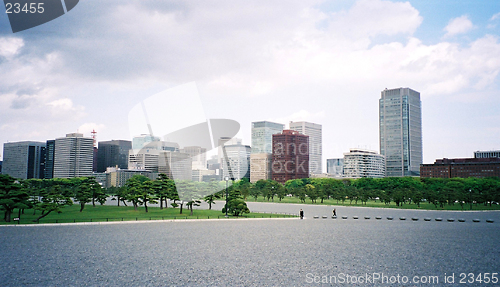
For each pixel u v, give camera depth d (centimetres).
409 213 10812
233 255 4225
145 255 4191
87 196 10569
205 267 3656
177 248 4619
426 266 3778
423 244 5081
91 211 10381
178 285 3069
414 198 12938
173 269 3569
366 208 12838
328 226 7162
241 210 9156
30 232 5969
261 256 4188
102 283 3108
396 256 4250
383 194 14675
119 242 5034
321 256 4216
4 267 3612
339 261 3972
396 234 6069
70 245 4784
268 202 16325
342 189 16112
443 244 5094
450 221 8475
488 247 4878
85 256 4122
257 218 8544
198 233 5966
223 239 5356
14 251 4378
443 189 14975
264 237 5588
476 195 13225
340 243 5100
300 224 7494
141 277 3284
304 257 4156
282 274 3428
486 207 13350
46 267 3622
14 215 8744
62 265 3703
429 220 8669
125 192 12325
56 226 6850
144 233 5928
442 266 3784
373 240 5394
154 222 7631
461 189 17538
